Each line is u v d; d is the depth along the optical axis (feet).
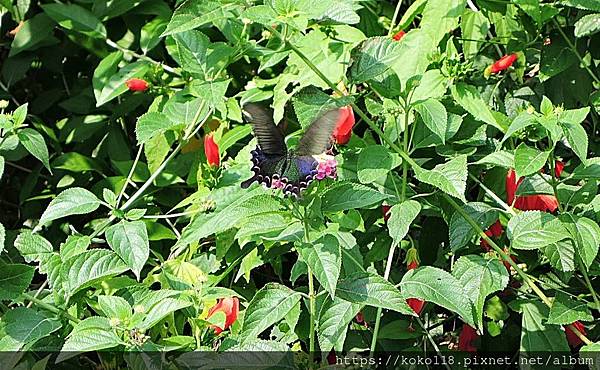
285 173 6.89
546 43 7.72
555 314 7.18
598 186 7.45
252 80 7.88
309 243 6.97
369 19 7.88
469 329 7.64
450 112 7.49
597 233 7.10
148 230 7.79
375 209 7.56
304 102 7.11
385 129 7.34
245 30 7.48
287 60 7.80
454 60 7.34
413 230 7.82
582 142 7.02
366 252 7.62
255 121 6.91
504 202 7.49
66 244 7.33
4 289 7.30
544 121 7.02
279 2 7.04
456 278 7.16
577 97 7.72
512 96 7.74
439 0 7.54
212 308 7.27
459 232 7.29
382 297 7.03
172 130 7.68
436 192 7.37
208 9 7.11
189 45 7.45
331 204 7.02
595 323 7.50
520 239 7.15
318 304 7.18
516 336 7.73
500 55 7.81
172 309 7.06
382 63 7.14
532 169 7.01
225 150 7.70
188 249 7.73
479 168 7.55
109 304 7.04
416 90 7.33
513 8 7.70
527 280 7.28
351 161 7.32
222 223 7.12
